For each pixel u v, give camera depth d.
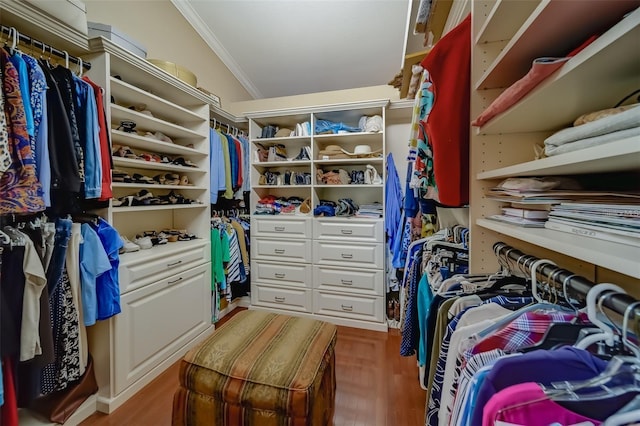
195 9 2.38
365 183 2.58
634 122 0.43
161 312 1.80
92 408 1.44
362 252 2.48
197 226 2.31
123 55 1.54
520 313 0.60
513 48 0.72
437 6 1.32
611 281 0.72
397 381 1.71
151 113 2.01
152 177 2.12
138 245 1.86
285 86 3.72
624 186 0.72
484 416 0.41
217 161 2.37
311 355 1.19
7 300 1.04
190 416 1.12
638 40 0.41
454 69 1.05
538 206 0.78
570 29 0.63
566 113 0.76
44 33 1.29
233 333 1.34
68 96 1.26
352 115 2.64
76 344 1.30
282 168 3.02
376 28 2.57
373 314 2.46
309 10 2.35
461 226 1.59
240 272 2.65
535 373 0.44
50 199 1.23
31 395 1.16
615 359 0.41
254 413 1.03
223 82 3.01
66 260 1.27
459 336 0.65
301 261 2.64
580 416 0.37
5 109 1.03
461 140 1.08
